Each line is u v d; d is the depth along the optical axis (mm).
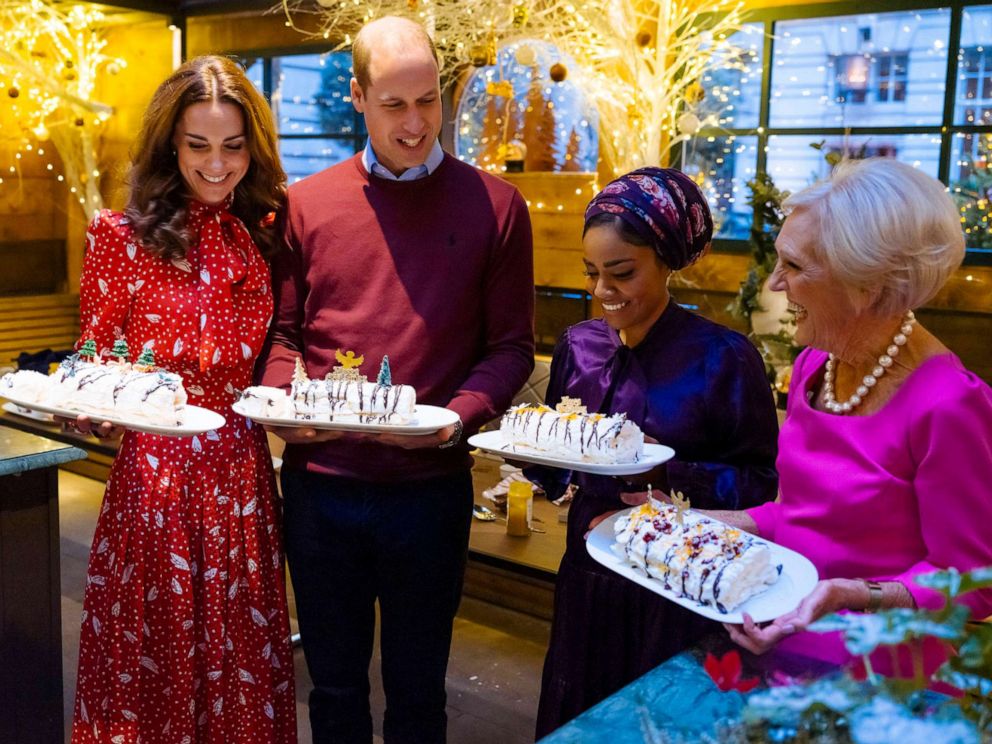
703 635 1793
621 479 1983
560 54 4816
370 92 2135
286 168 6215
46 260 7312
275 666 2486
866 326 1512
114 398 2145
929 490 1439
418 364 2260
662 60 4406
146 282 2289
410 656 2365
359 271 2260
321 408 2148
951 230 1433
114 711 2377
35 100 6953
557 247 4887
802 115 4457
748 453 1921
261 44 6133
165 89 2217
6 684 2627
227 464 2348
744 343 1935
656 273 1907
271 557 2443
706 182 4734
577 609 1982
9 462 2471
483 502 3385
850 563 1537
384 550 2275
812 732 1063
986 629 1009
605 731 1146
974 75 4031
